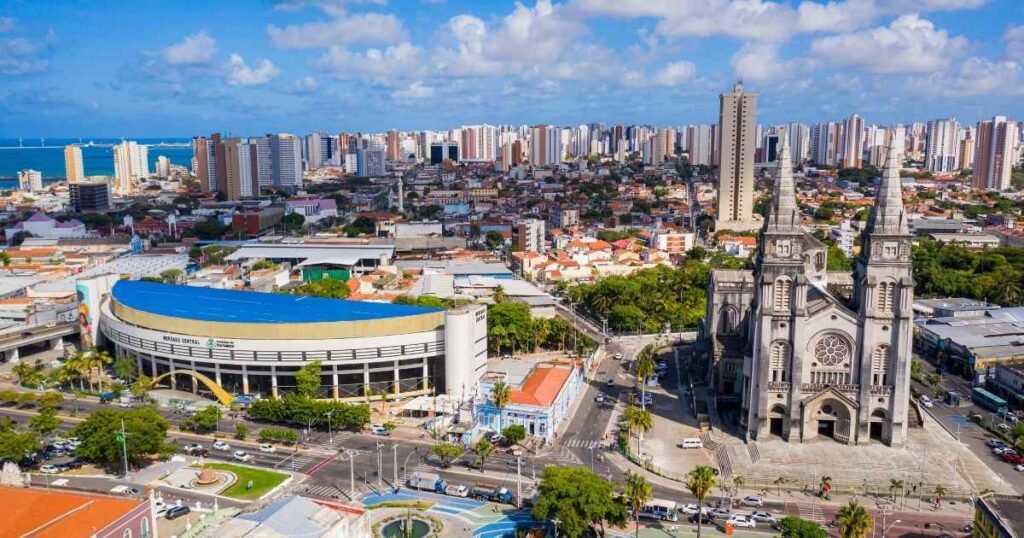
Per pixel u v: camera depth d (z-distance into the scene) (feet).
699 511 557.33
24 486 574.97
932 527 592.60
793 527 522.88
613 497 578.66
